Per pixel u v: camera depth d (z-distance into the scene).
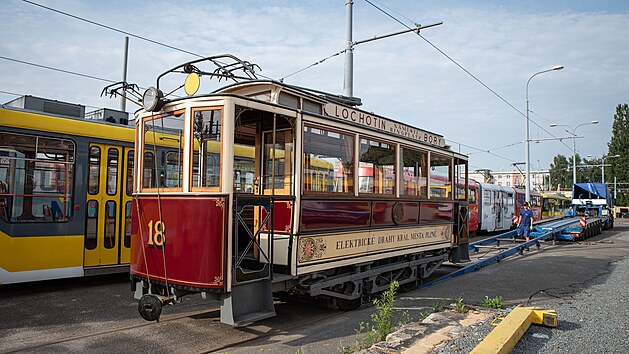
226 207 5.81
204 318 7.23
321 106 7.75
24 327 6.60
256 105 6.23
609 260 14.77
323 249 7.14
